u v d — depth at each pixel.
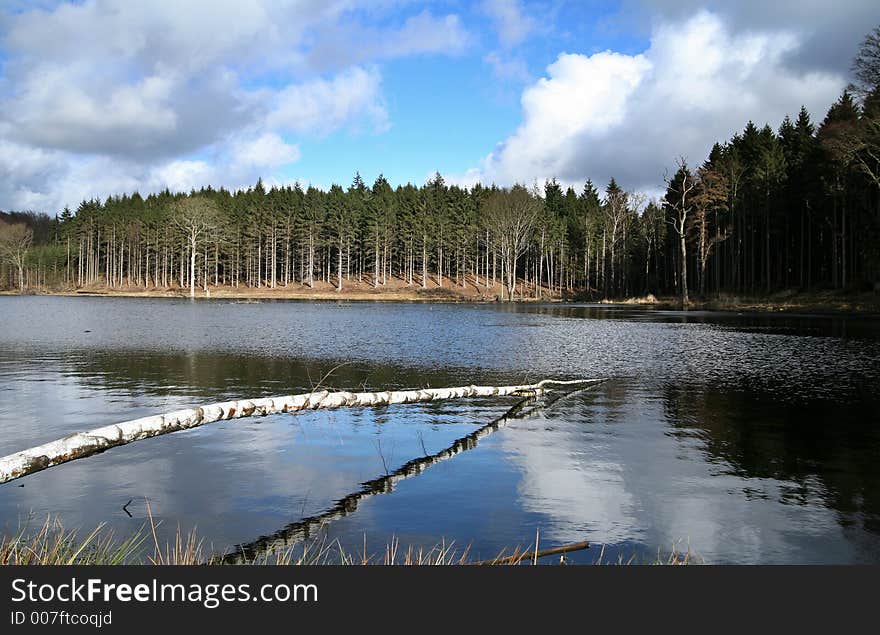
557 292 102.94
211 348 21.77
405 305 68.19
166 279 120.81
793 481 7.12
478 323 36.97
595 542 5.38
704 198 59.75
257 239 112.06
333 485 6.92
